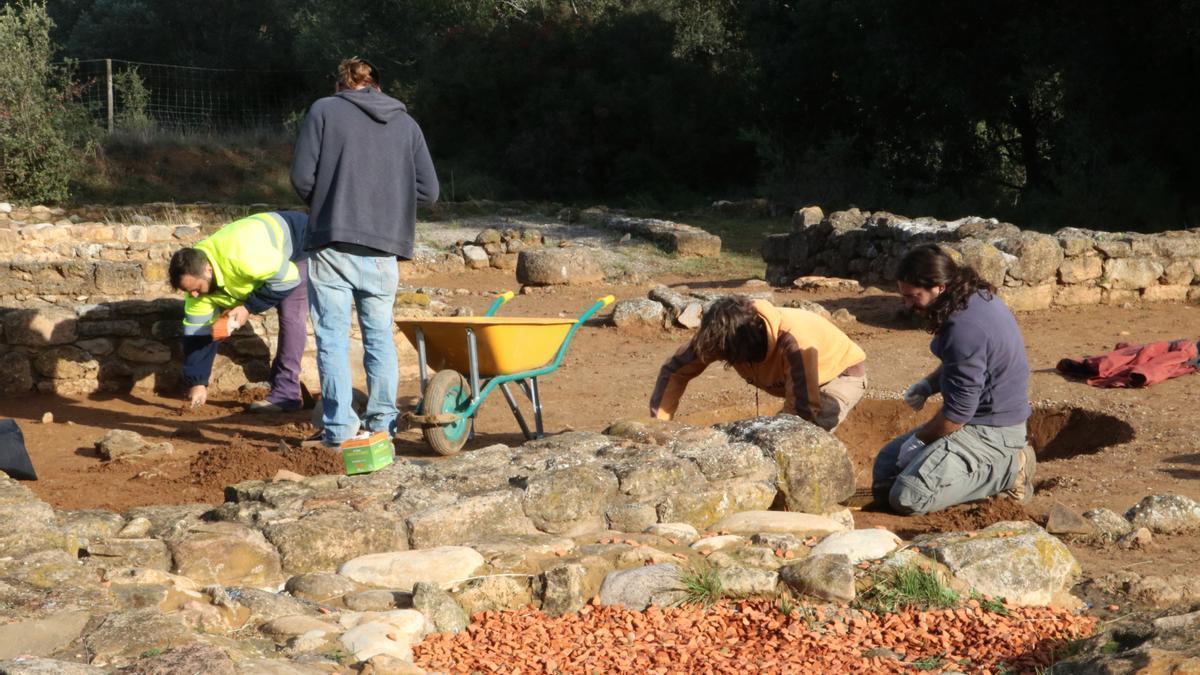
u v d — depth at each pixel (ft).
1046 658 10.30
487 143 115.34
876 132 92.84
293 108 126.00
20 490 13.26
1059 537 14.80
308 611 11.09
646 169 110.42
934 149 88.99
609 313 39.29
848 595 11.79
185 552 12.09
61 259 48.91
